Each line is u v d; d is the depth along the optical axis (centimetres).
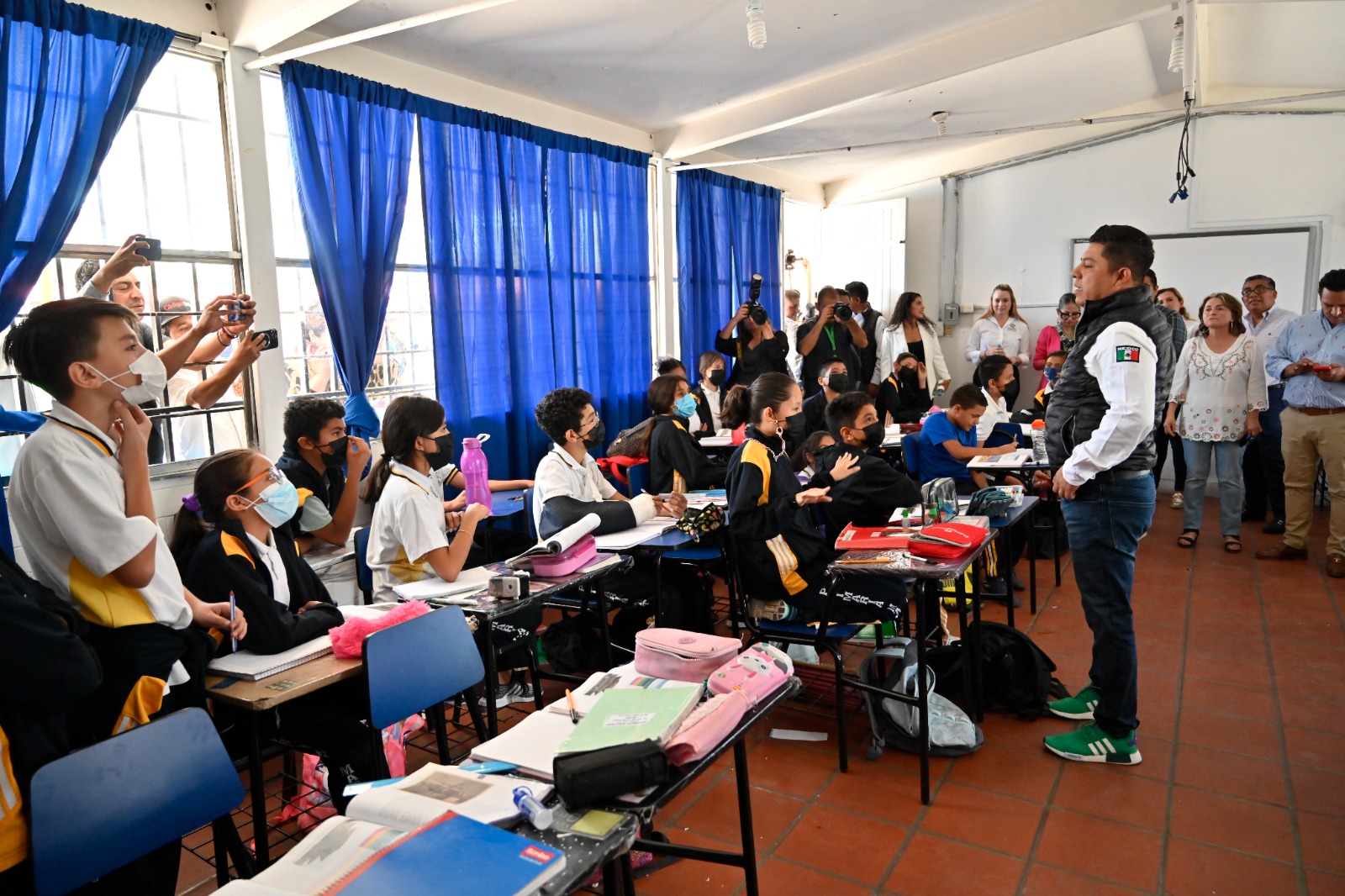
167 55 340
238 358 257
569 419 302
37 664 138
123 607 165
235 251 365
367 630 194
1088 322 254
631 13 408
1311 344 454
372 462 396
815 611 272
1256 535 531
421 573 255
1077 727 287
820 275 909
